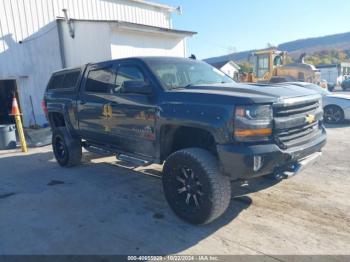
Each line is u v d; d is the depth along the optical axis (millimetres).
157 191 5031
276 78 15008
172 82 4391
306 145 3805
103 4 14242
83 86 5758
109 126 5062
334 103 10914
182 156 3777
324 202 4355
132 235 3670
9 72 11641
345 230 3605
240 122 3355
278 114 3523
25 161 7426
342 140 8188
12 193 5199
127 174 5953
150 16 16438
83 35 12070
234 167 3408
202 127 3621
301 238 3465
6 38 11469
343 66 43312
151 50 13039
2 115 12531
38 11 12156
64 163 6570
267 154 3365
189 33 13883
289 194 4652
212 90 3887
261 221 3879
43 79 12539
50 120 6977
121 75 4867
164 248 3379
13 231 3865
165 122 3994
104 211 4340
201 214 3672
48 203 4699
